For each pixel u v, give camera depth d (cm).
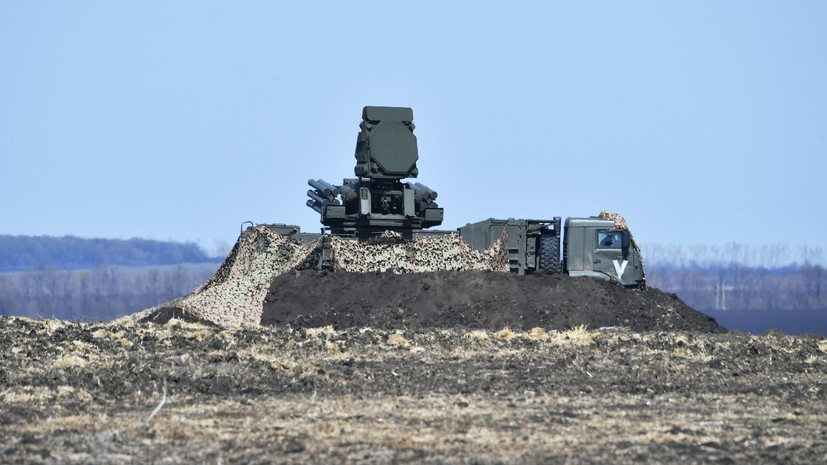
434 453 7081
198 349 11444
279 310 15350
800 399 9344
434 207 17325
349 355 11444
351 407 8700
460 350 11919
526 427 7912
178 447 7225
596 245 16388
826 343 13075
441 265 16350
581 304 15325
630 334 13625
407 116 17000
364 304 15300
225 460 6875
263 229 16225
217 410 8544
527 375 10319
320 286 15600
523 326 14962
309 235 16638
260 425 7938
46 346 11138
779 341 13088
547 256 16712
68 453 7031
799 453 7119
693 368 10862
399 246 16300
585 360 11269
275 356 11194
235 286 15838
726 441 7475
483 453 7094
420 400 9031
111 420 8075
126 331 12400
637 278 16412
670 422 8175
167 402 8875
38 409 8425
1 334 11512
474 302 15262
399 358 11306
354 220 16938
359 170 16950
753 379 10400
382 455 7019
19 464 6750
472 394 9350
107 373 9894
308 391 9425
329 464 6800
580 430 7819
